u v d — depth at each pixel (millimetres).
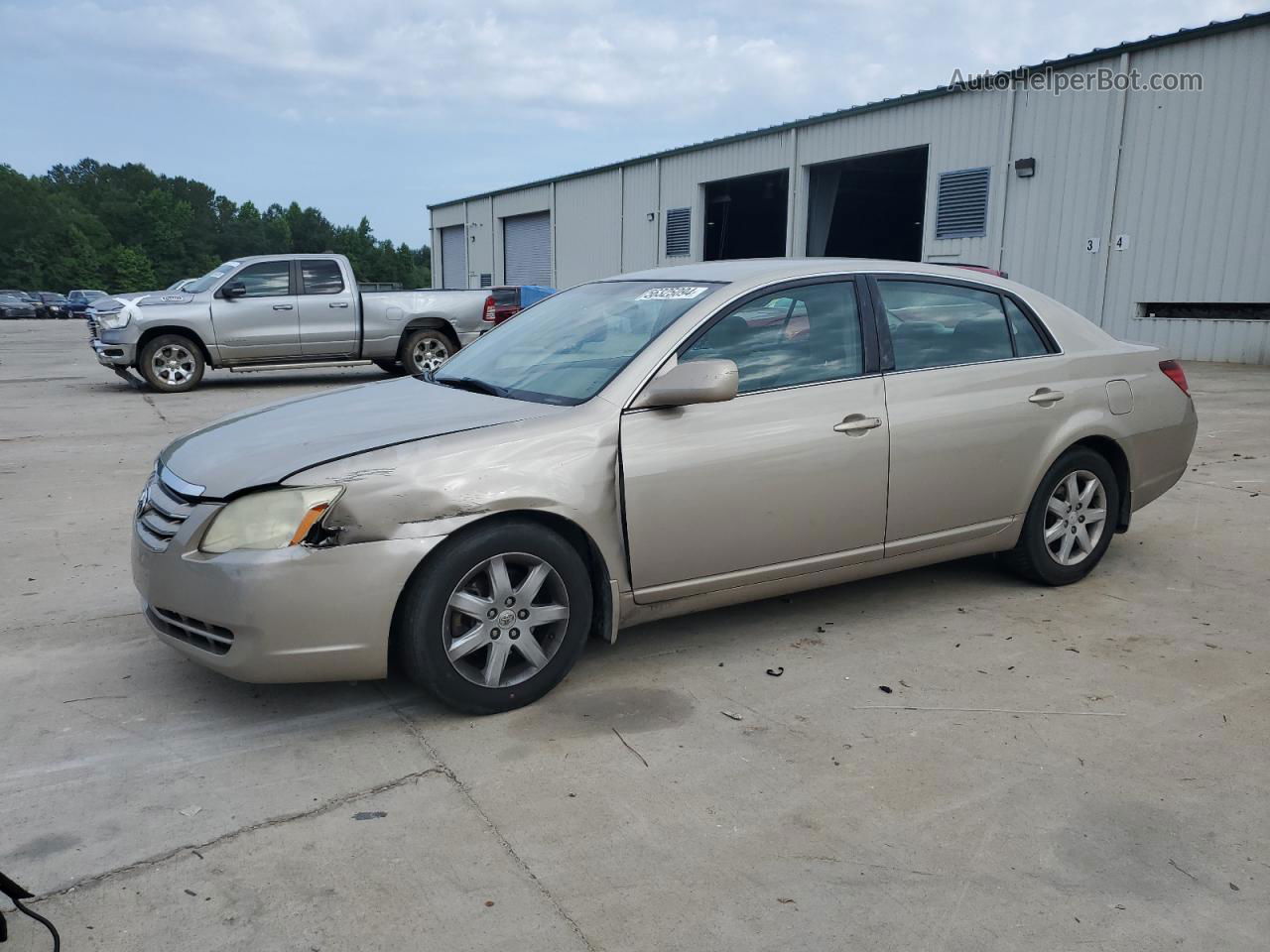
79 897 2471
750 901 2463
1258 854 2670
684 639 4215
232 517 3182
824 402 3990
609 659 3990
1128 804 2910
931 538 4367
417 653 3287
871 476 4094
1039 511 4691
